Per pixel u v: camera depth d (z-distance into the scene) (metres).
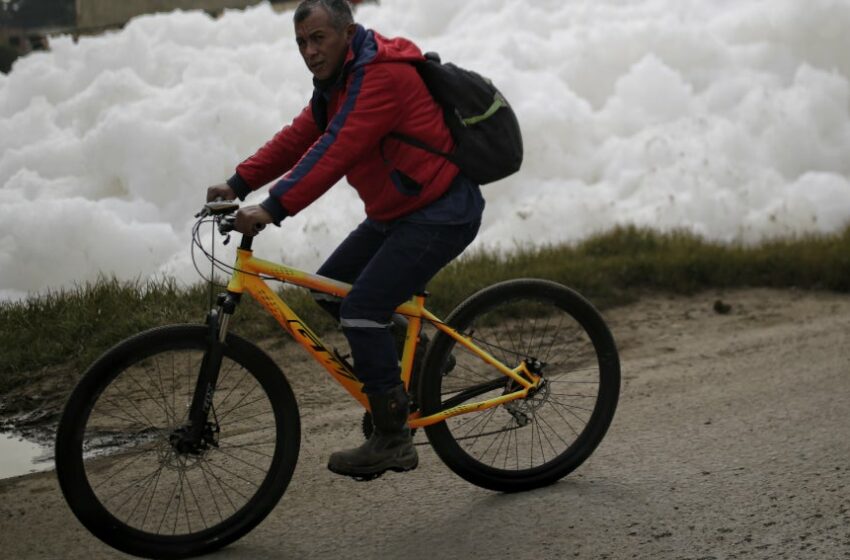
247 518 3.66
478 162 3.64
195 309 6.20
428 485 4.20
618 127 10.05
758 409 4.98
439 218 3.63
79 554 3.62
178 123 8.73
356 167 3.65
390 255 3.64
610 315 6.90
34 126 9.21
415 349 3.96
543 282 4.14
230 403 4.01
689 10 11.87
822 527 3.63
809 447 4.42
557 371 5.11
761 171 9.59
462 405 4.05
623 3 11.95
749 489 4.00
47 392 5.25
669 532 3.65
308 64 3.54
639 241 8.20
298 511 3.97
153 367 4.02
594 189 9.27
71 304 6.16
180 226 8.30
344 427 4.88
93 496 3.41
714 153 9.58
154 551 3.52
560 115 9.70
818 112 10.25
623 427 4.81
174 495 4.01
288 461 3.71
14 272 7.57
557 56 10.81
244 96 9.21
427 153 3.59
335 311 3.92
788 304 7.23
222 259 7.61
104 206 8.15
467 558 3.53
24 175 8.52
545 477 4.13
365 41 3.52
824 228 9.09
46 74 9.85
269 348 5.88
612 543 3.59
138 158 8.48
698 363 5.86
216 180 8.62
